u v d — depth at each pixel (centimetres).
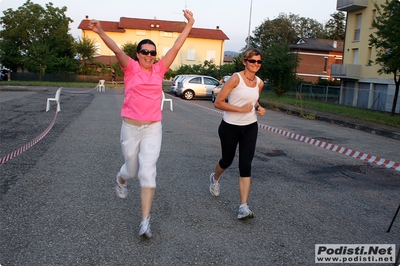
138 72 399
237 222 448
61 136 944
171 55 414
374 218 486
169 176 629
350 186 627
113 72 4822
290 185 612
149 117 398
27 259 345
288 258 367
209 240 398
